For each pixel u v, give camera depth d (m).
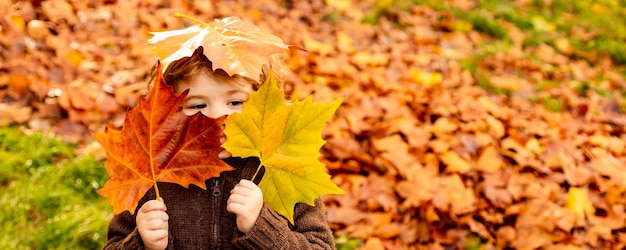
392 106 3.84
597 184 3.22
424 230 2.85
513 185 3.15
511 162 3.38
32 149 2.94
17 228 2.56
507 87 4.39
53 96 3.36
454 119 3.70
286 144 1.34
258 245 1.55
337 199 2.98
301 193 1.37
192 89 1.57
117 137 1.24
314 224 1.75
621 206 3.05
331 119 3.55
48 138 3.04
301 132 1.33
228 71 1.31
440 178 3.15
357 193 3.04
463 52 4.93
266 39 1.39
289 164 1.35
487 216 2.94
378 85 4.11
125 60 3.86
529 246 2.81
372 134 3.46
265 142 1.33
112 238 1.76
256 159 1.72
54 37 3.85
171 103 1.26
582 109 4.09
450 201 2.99
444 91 4.12
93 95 3.41
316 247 1.69
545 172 3.28
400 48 4.90
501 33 5.32
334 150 3.30
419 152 3.35
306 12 5.30
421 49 4.92
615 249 2.85
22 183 2.76
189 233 1.66
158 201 1.51
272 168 1.36
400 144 3.37
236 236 1.58
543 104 4.20
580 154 3.51
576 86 4.55
